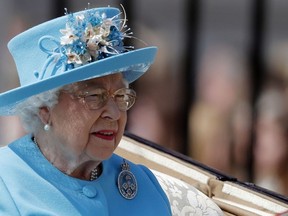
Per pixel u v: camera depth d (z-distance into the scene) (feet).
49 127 32.48
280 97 64.23
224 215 40.29
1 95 31.22
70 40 31.45
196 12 63.77
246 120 65.05
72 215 32.40
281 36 63.46
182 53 64.39
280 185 65.21
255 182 65.51
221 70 64.54
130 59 31.68
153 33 63.93
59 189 32.78
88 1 63.57
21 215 31.63
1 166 32.96
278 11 63.10
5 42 63.67
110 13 33.12
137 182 35.27
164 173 43.01
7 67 63.16
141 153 43.80
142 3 63.46
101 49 31.89
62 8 63.31
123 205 34.22
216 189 41.39
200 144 65.72
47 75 31.99
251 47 63.93
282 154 64.85
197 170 42.27
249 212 39.24
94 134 32.24
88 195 33.09
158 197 35.37
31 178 32.71
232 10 63.62
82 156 32.58
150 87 65.00
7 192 32.12
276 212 38.93
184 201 39.50
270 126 64.75
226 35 64.03
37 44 32.48
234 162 65.62
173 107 65.31
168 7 63.72
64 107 31.99
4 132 62.75
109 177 34.55
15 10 63.57
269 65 64.03
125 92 32.58
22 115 32.96
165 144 65.87
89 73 31.01
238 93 64.80
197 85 64.95
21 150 33.53
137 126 65.62
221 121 65.31
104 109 32.07
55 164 33.17
